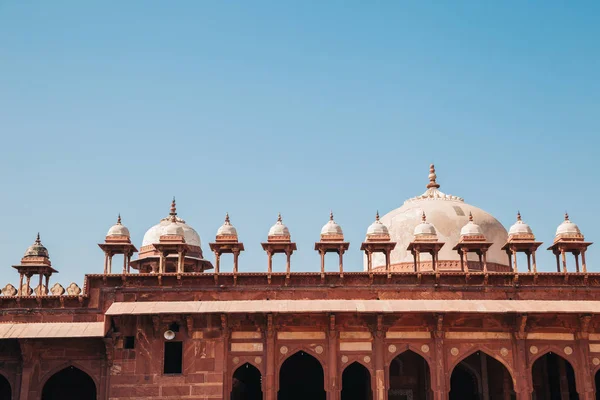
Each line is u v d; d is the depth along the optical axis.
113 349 15.45
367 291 16.16
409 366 17.69
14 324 15.73
